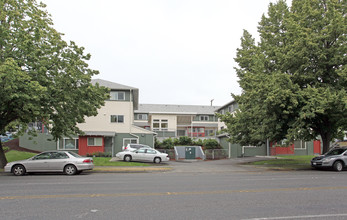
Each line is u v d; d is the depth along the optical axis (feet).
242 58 94.58
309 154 121.39
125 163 73.92
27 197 27.99
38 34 56.95
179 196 28.43
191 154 112.78
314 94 60.70
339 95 58.23
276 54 71.87
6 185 37.01
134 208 23.20
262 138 76.28
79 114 66.13
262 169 67.00
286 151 120.16
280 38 79.77
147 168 64.80
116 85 112.47
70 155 54.24
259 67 71.77
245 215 20.90
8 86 48.44
